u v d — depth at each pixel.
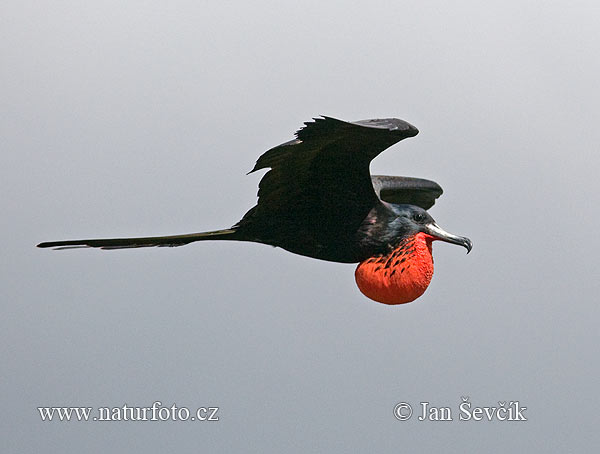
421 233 16.03
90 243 15.72
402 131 14.01
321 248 15.86
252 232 15.81
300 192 15.31
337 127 13.52
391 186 17.94
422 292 16.06
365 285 15.98
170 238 15.82
